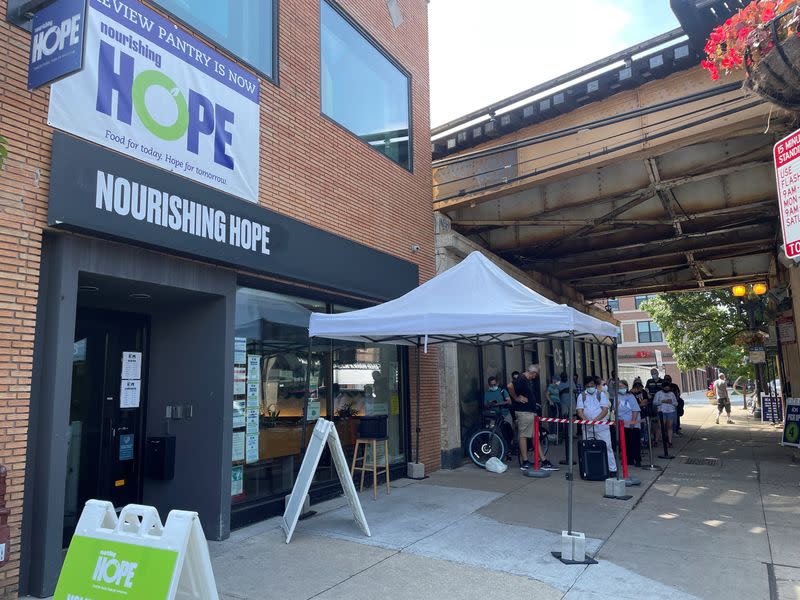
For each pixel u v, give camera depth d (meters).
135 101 5.70
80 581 3.38
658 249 15.95
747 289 20.77
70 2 4.57
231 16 7.16
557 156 11.03
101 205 5.20
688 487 9.41
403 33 11.21
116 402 6.75
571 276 18.92
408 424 10.43
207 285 6.46
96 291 6.20
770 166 11.52
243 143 6.99
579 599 4.79
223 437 6.50
